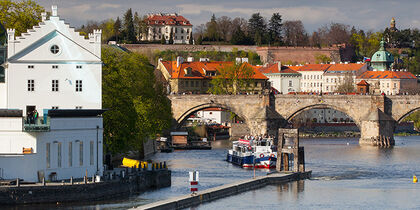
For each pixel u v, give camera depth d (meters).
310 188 156.75
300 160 178.88
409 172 189.50
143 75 187.12
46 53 129.12
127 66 165.12
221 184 156.12
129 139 154.00
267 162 197.62
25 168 115.25
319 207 135.00
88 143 127.38
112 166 144.88
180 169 189.62
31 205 112.06
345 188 157.62
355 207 135.75
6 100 127.69
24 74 128.12
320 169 195.75
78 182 119.00
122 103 152.50
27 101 128.38
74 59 130.50
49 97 129.38
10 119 116.56
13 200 110.56
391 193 151.50
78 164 125.19
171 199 125.50
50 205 113.69
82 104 130.88
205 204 132.62
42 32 129.12
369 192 152.50
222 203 134.38
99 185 120.12
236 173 182.62
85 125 126.56
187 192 138.00
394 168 199.62
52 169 119.50
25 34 128.38
